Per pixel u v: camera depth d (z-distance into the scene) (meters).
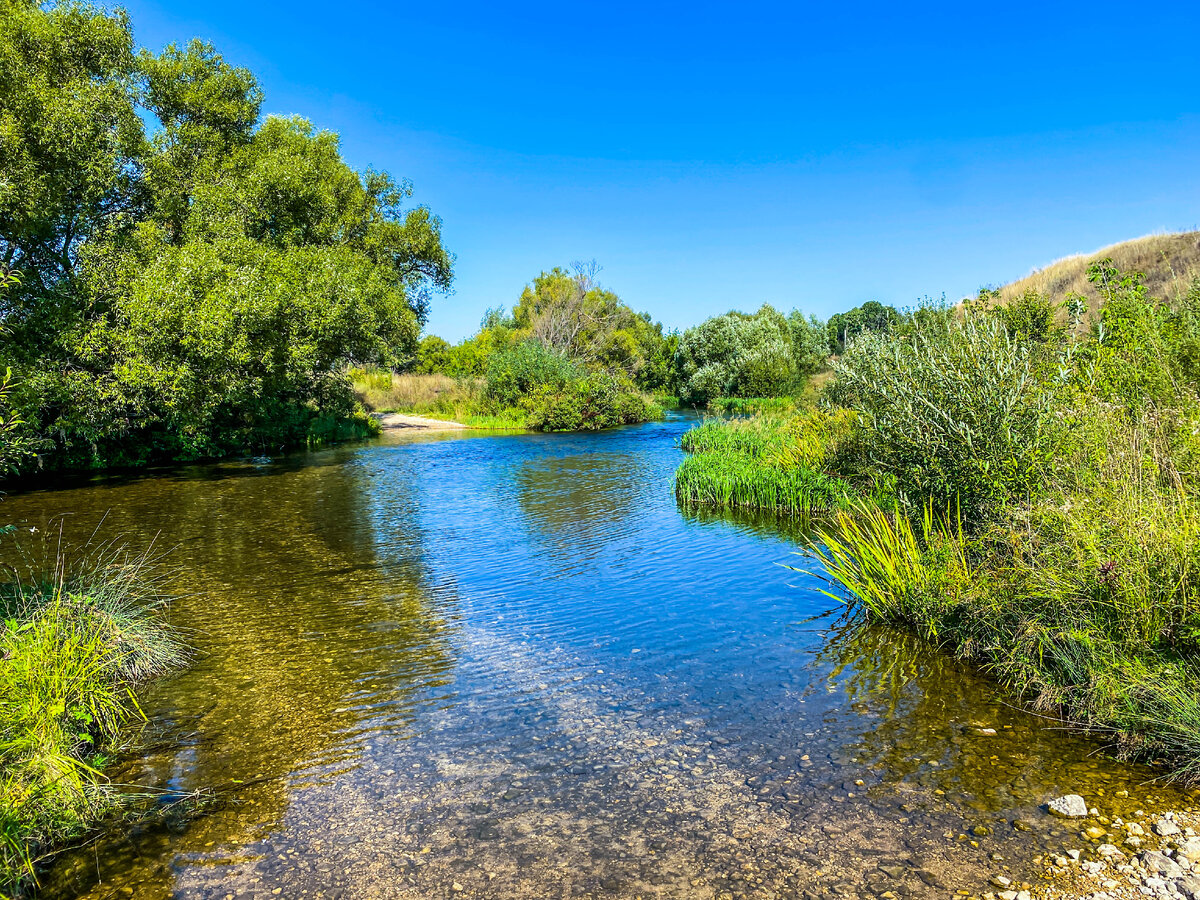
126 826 4.08
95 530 11.84
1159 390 7.69
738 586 8.55
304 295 20.47
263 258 20.00
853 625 7.10
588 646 6.72
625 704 5.49
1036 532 5.96
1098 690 4.80
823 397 19.44
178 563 9.77
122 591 6.98
